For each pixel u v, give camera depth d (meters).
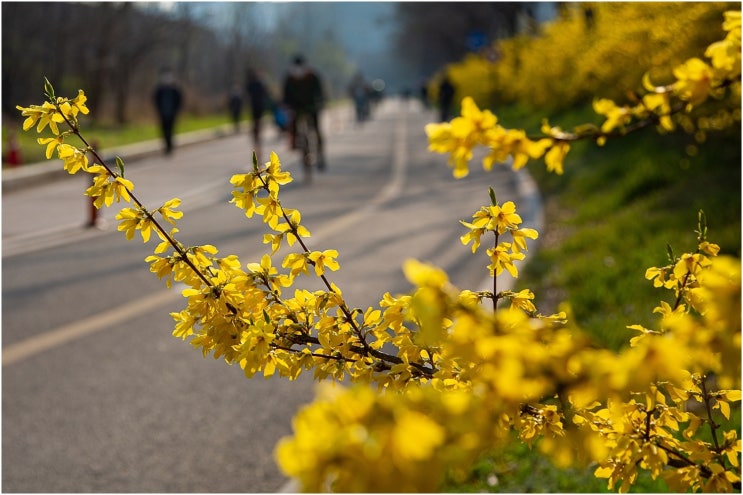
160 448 4.41
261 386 5.20
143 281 7.97
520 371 0.98
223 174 17.09
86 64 33.62
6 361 5.74
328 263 1.95
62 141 1.92
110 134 25.89
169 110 22.25
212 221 11.30
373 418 0.79
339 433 0.78
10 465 4.26
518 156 1.25
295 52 89.69
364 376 1.81
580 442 1.09
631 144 12.04
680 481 1.70
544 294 6.40
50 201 13.35
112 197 1.95
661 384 1.62
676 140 10.59
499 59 30.39
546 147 1.26
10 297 7.46
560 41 19.52
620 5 11.41
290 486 3.99
